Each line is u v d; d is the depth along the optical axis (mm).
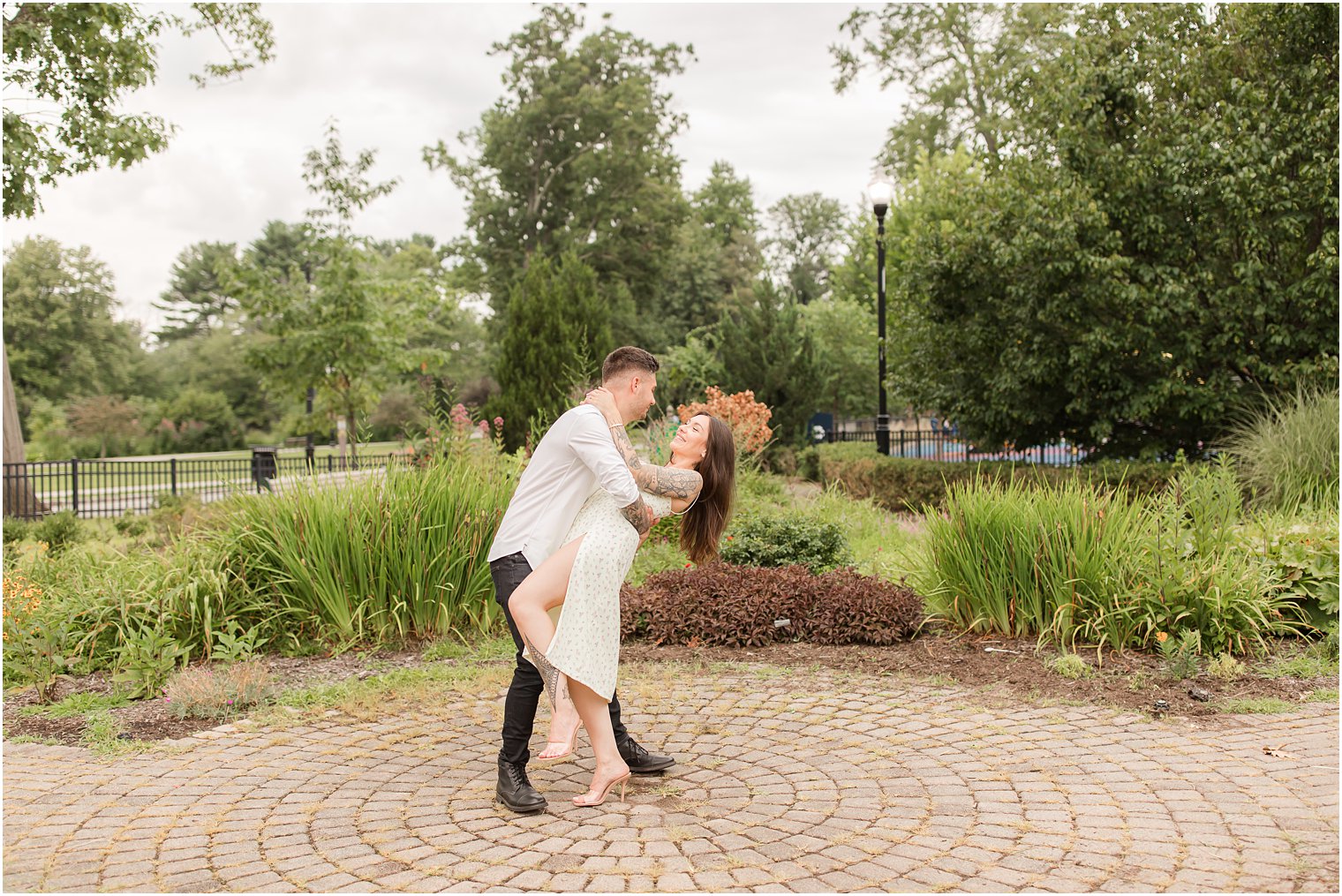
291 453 28656
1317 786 3512
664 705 4828
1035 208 11766
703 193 61219
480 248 39062
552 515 3518
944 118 29547
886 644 5973
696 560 4012
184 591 5887
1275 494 9094
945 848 3033
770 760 3969
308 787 3713
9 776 3867
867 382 33625
